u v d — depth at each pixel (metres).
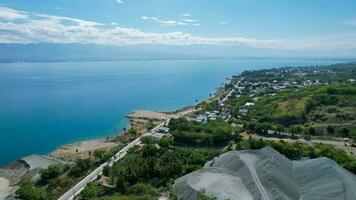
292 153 160.88
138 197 113.06
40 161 180.88
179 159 148.12
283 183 111.44
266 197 103.12
